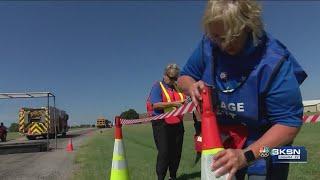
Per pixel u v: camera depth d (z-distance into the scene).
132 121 6.49
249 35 2.95
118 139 6.38
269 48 3.04
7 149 21.62
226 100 3.21
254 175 3.30
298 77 3.21
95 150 20.66
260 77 3.04
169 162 8.66
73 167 13.52
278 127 2.93
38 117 45.69
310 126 28.83
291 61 3.15
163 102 8.29
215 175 2.62
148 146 20.92
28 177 11.77
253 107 3.12
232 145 3.33
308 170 9.74
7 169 13.99
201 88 2.88
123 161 6.36
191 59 3.42
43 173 12.48
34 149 22.23
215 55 3.21
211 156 2.68
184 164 11.79
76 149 22.95
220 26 2.76
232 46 2.98
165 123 8.32
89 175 11.06
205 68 3.29
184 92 3.51
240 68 3.10
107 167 12.55
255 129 3.29
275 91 3.00
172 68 8.31
